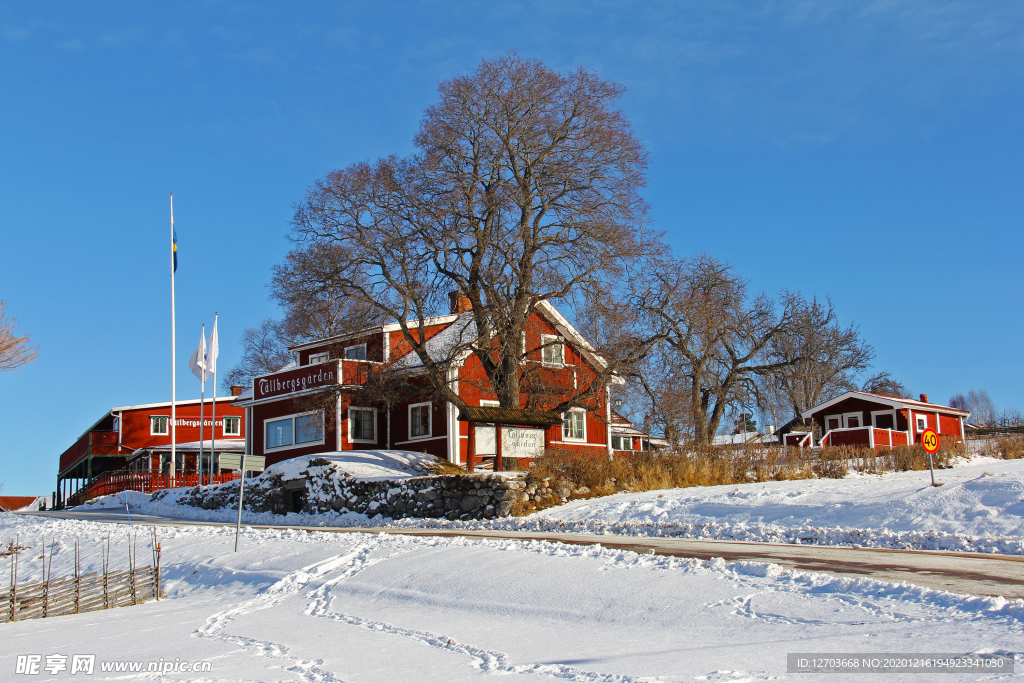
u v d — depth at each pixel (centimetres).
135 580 1809
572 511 2364
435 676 920
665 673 837
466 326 3262
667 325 4172
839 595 1124
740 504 2205
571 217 3162
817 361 6006
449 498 2530
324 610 1433
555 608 1228
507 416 2684
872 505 2055
